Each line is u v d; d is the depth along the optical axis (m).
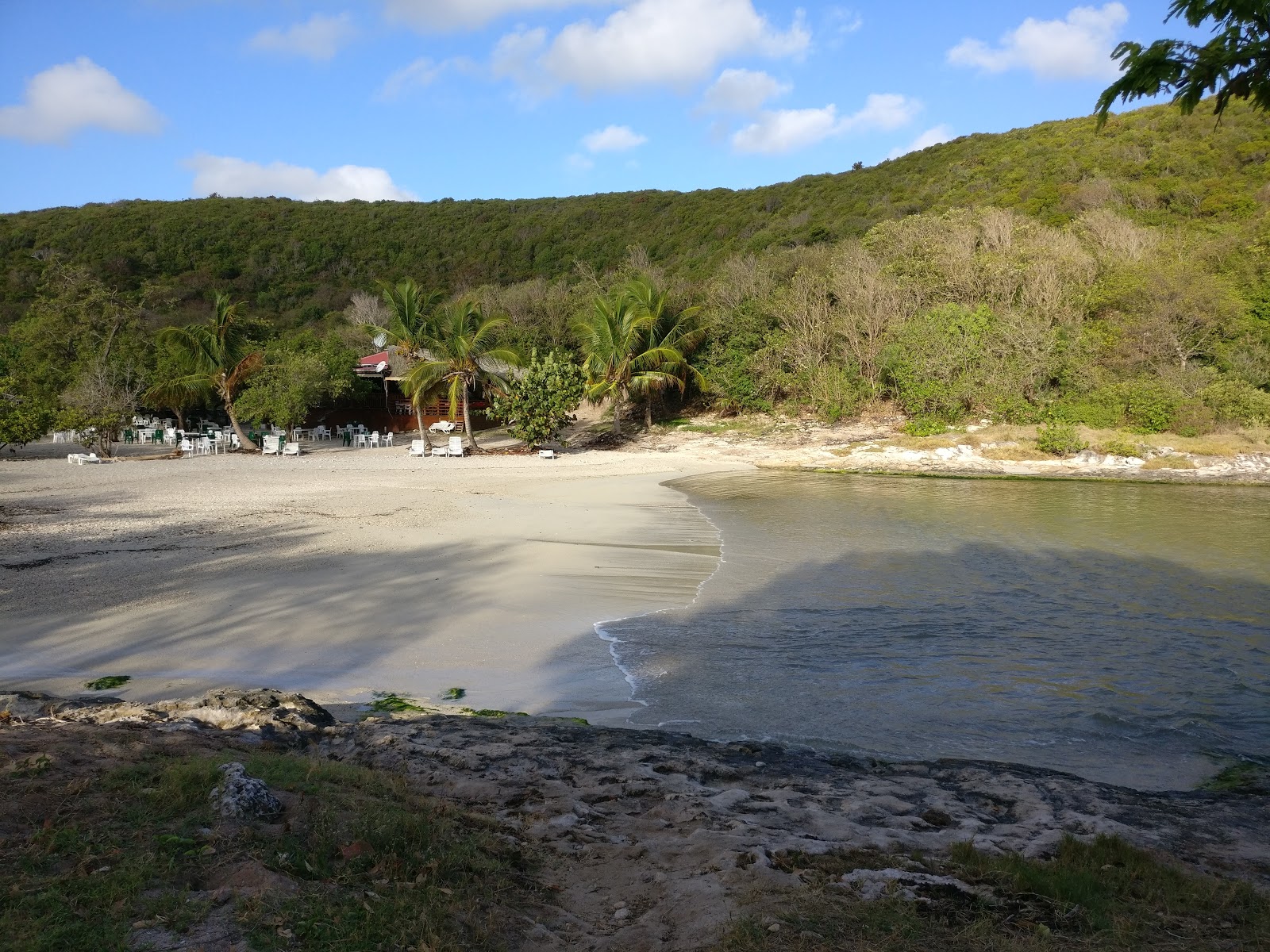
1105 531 18.02
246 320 34.47
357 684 8.27
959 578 13.45
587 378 35.59
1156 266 36.00
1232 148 49.69
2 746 5.18
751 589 12.57
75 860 3.72
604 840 4.66
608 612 11.13
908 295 39.69
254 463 28.94
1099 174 51.38
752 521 18.94
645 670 8.91
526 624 10.44
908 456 31.75
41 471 25.50
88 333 36.56
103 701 7.25
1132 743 7.27
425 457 32.50
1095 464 30.02
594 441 38.19
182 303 67.44
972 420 35.50
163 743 5.57
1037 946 3.51
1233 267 38.38
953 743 7.22
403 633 9.90
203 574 12.15
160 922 3.29
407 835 4.30
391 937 3.35
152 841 3.93
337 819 4.41
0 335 43.50
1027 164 56.84
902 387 36.59
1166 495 24.28
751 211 74.88
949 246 40.44
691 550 15.32
